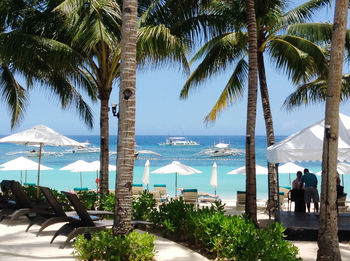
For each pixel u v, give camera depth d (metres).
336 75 6.29
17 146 115.56
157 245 7.33
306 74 13.70
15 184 8.95
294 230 9.27
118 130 6.51
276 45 14.19
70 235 6.84
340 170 15.27
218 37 14.07
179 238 8.08
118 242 5.94
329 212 6.25
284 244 5.93
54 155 77.19
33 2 11.34
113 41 10.80
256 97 9.50
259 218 12.95
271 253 5.52
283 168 17.42
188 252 6.80
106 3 10.14
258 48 13.83
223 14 12.19
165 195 18.28
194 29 11.80
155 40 10.03
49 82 13.95
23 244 7.14
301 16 14.06
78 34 10.22
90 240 6.13
